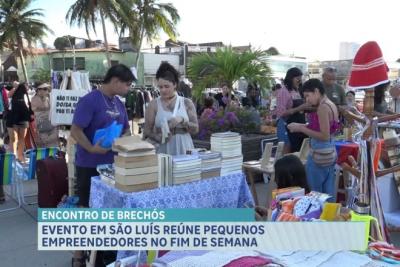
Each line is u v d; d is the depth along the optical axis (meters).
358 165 3.28
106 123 3.36
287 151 5.59
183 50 39.03
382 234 2.96
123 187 2.84
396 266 2.30
